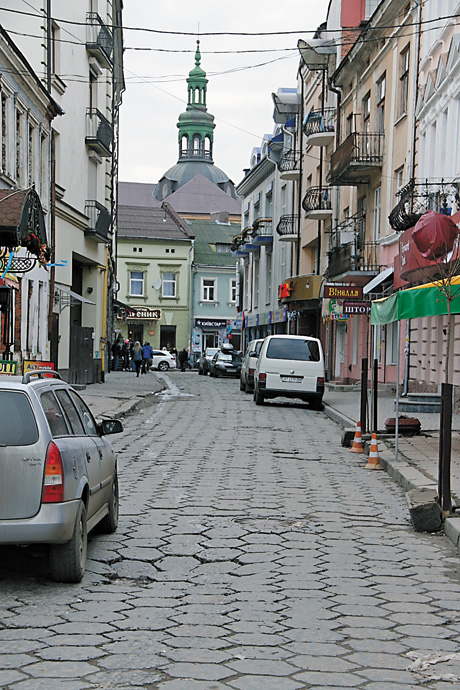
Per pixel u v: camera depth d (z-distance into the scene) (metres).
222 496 10.50
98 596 6.22
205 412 23.61
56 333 27.12
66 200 29.81
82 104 31.89
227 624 5.60
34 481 6.16
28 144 23.70
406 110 27.19
